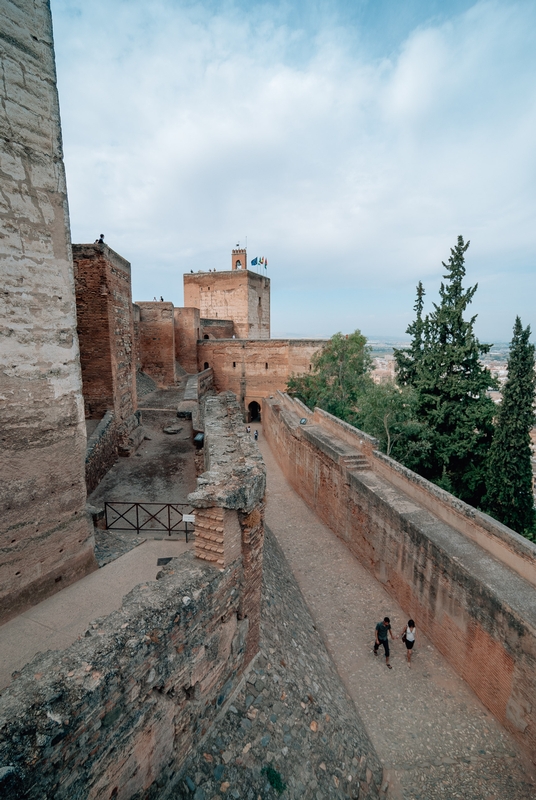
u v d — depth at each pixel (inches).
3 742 124.9
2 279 205.2
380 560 527.5
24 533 232.4
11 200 205.6
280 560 530.3
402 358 939.3
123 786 173.0
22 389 221.8
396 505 501.4
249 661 284.2
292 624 392.8
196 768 219.0
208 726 236.1
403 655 414.9
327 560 592.7
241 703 262.1
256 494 252.4
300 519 738.2
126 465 551.5
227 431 410.3
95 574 279.3
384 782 293.3
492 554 394.3
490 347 827.4
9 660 201.2
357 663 404.8
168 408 869.2
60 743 137.9
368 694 370.3
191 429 735.7
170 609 195.2
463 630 380.2
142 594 201.3
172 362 1189.7
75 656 158.9
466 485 810.8
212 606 226.8
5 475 218.5
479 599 357.4
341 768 273.3
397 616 472.7
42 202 221.6
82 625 227.8
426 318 889.5
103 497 445.4
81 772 149.3
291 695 291.6
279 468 1045.8
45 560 246.8
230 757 232.4
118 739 165.8
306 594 510.3
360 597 506.3
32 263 219.1
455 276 834.8
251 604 272.8
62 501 253.8
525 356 668.7
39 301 225.3
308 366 1566.2
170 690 198.1
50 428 239.8
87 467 444.1
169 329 1173.1
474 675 369.4
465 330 823.7
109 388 566.9
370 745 316.2
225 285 1952.5
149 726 184.5
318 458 738.2
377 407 834.8
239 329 1962.4
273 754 247.4
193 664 213.9
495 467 711.1
